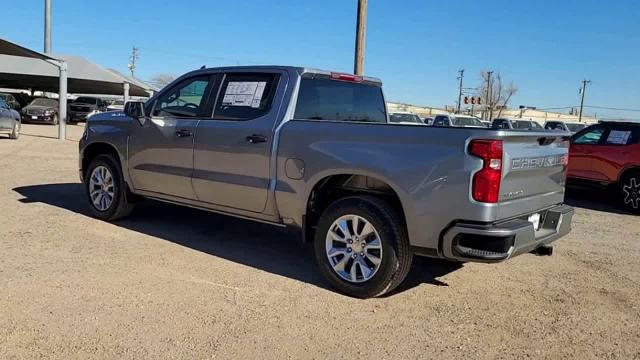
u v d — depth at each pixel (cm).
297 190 511
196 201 607
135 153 659
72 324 400
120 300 448
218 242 639
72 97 5303
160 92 647
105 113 727
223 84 589
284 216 529
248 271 538
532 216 485
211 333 396
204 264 554
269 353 371
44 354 355
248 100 563
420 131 444
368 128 473
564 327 434
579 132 1095
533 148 463
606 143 1029
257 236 675
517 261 614
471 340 404
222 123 571
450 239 428
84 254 566
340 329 412
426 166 435
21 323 398
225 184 564
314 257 595
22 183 998
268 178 532
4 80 3622
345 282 479
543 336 416
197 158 591
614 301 496
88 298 450
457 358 376
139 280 497
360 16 1182
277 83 548
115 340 379
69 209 779
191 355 363
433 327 424
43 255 557
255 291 484
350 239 478
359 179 496
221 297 466
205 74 609
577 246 700
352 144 477
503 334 417
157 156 633
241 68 581
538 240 468
